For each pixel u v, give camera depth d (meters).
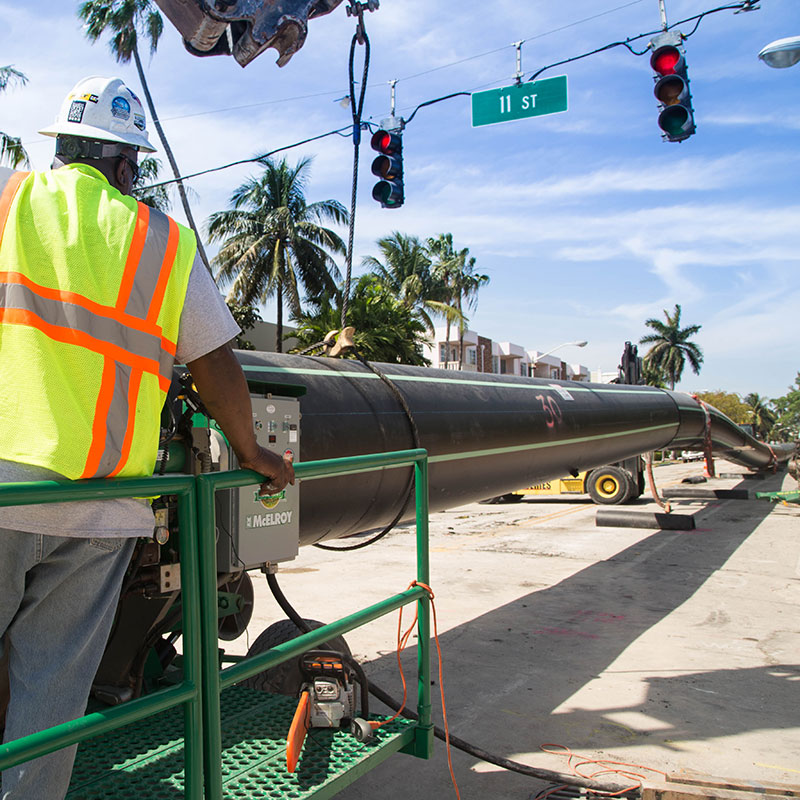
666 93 6.90
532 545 11.34
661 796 3.29
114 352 1.58
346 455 4.15
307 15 3.38
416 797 3.57
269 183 28.62
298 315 27.92
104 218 1.63
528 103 7.84
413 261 37.56
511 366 67.44
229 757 2.60
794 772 3.80
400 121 8.50
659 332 74.69
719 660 5.68
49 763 1.56
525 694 4.93
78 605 1.61
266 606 7.24
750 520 14.36
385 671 5.35
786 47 6.86
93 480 1.54
